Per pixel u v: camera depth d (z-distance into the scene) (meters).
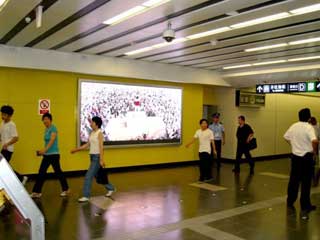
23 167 7.74
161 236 4.29
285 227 4.78
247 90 11.77
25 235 1.39
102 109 8.82
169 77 9.52
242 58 8.14
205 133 8.18
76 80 8.47
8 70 7.55
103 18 4.92
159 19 4.92
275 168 10.64
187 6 4.30
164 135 10.09
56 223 4.73
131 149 9.51
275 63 8.77
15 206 1.20
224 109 11.91
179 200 6.23
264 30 5.48
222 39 6.18
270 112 13.02
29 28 5.60
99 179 6.29
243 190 7.23
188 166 10.53
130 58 8.65
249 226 4.79
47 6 4.41
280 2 4.14
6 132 6.01
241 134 9.63
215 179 8.49
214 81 10.57
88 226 4.63
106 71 8.41
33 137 7.86
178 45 6.79
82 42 6.70
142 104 9.57
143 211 5.43
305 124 5.63
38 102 7.92
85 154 8.63
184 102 10.57
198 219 5.07
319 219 5.19
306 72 8.57
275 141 13.30
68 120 8.37
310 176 5.69
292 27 5.26
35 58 7.41
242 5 4.25
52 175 8.02
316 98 15.48
